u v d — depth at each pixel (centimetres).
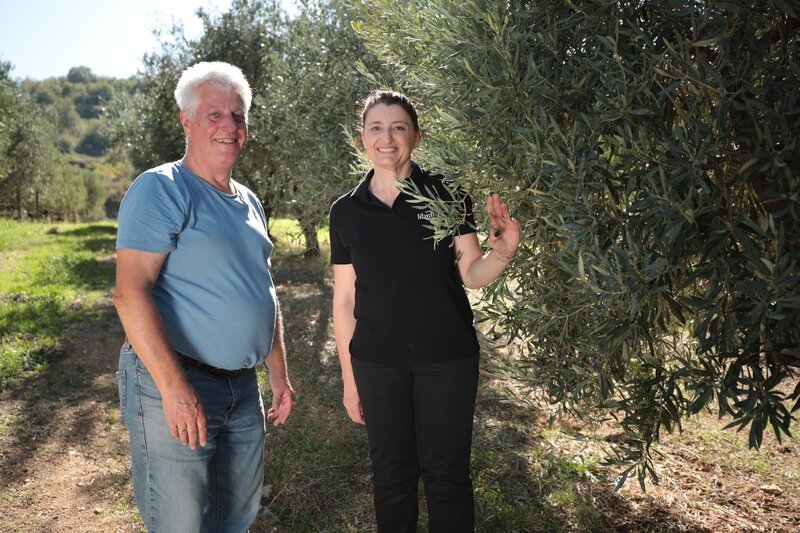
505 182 220
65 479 384
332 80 632
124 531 326
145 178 203
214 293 211
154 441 202
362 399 237
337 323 251
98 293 966
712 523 307
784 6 184
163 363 191
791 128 186
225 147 217
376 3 286
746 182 204
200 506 208
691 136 196
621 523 308
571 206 207
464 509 236
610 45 200
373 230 228
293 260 1216
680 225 181
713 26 202
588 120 205
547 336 279
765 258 164
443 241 227
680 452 388
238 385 224
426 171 234
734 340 203
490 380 521
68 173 4097
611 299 192
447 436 232
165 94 1441
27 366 597
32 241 1712
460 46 218
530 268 269
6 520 335
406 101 233
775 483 348
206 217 210
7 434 446
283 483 355
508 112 219
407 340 226
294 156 642
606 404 239
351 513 324
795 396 192
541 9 215
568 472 358
